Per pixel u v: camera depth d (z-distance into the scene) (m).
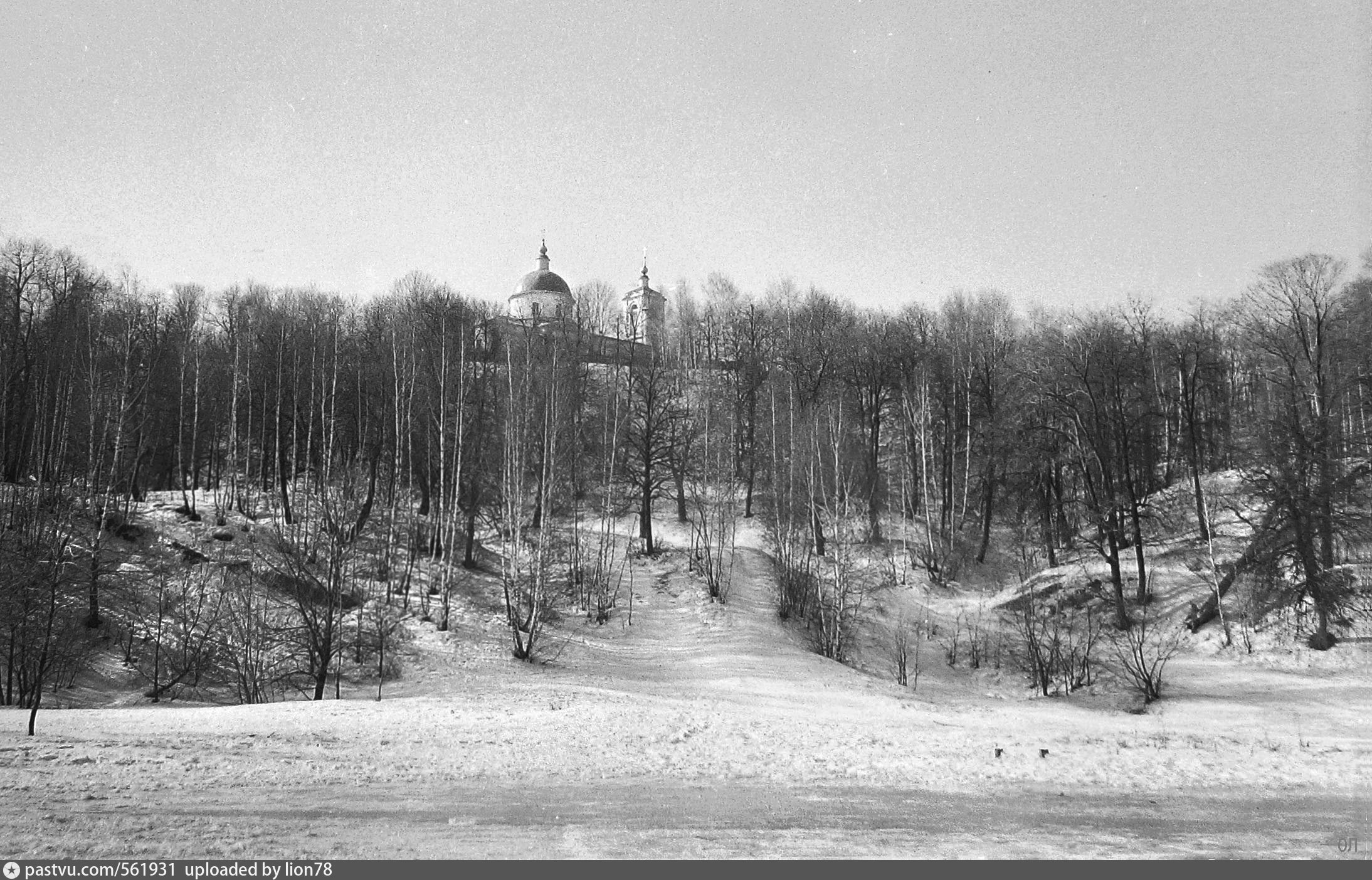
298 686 32.88
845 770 18.47
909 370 65.25
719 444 61.16
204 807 13.94
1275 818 15.69
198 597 39.06
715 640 43.50
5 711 24.36
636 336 85.56
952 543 58.31
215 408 61.84
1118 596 45.12
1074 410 52.19
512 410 45.00
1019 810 15.75
